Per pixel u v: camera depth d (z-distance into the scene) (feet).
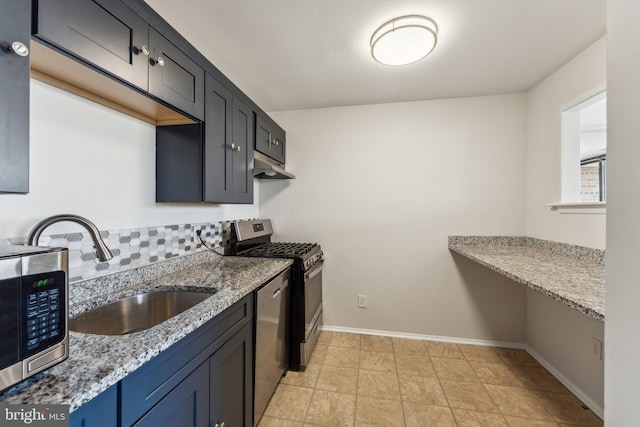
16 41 2.12
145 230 4.78
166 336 2.63
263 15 4.63
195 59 4.52
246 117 6.38
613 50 1.73
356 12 4.58
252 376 4.73
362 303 8.72
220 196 5.30
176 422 2.86
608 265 1.74
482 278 8.00
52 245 3.36
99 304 3.69
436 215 8.25
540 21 4.81
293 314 6.68
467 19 4.74
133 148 4.55
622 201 1.66
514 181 7.82
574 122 6.36
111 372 2.05
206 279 4.75
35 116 3.20
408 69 6.48
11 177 2.10
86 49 2.76
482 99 7.98
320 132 8.96
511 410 5.34
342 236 8.84
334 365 6.91
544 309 6.91
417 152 8.36
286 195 9.19
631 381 1.59
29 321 1.84
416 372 6.60
